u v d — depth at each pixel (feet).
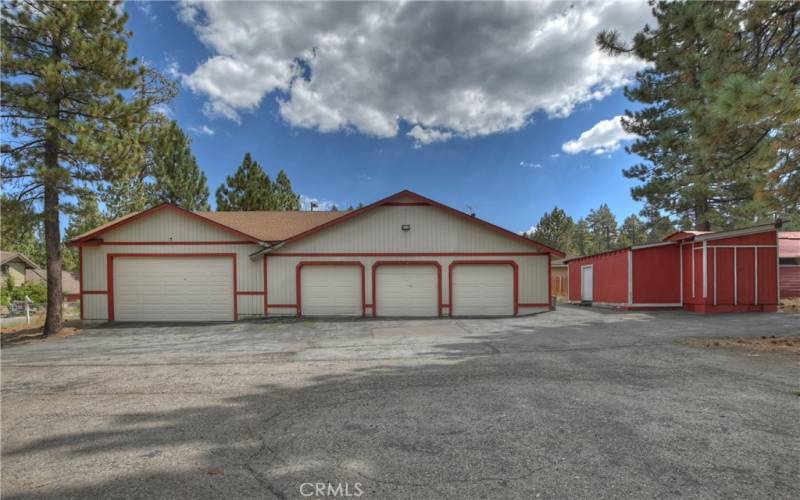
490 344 28.73
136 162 40.83
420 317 46.78
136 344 32.91
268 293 48.01
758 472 9.79
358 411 14.88
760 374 18.67
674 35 29.32
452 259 48.55
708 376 18.49
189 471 10.56
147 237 47.78
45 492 9.70
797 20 23.47
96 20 38.04
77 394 18.21
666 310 49.42
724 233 46.09
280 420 14.16
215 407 15.81
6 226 37.27
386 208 48.75
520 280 48.47
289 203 111.96
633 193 74.95
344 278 48.39
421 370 21.33
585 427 12.76
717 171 28.60
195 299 47.70
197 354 27.73
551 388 17.20
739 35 24.89
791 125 23.36
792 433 12.00
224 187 87.10
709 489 9.10
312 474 10.22
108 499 9.31
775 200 27.14
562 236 150.30
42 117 36.99
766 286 46.21
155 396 17.58
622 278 52.47
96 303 47.34
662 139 36.32
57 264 40.45
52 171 35.78
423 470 10.27
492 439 12.03
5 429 13.92
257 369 22.50
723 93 20.63
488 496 9.00
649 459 10.54
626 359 22.58
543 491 9.14
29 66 35.27
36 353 29.68
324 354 26.63
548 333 32.96
